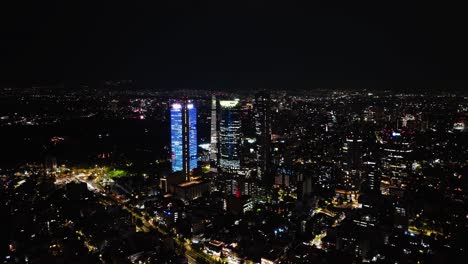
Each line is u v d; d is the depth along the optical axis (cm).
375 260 16250
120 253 16700
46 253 16962
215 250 17488
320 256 16200
